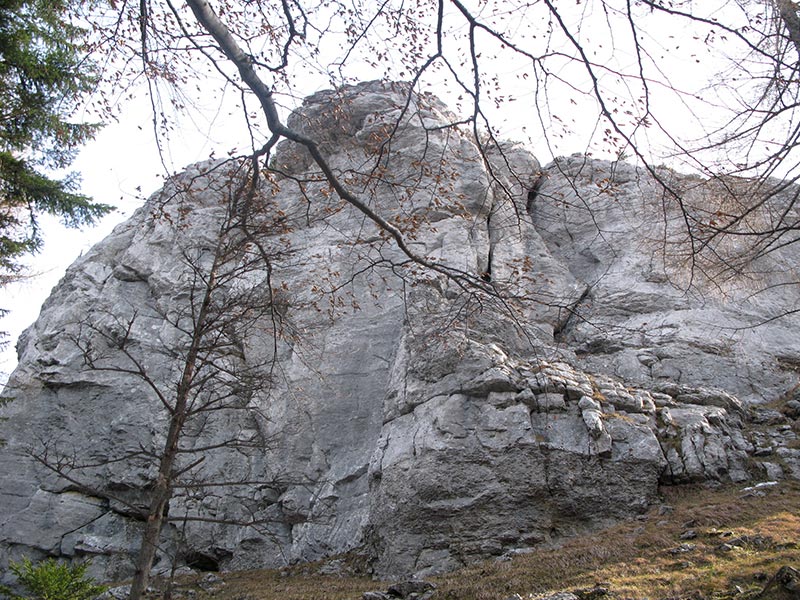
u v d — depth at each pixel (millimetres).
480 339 16953
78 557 18484
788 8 8180
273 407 18812
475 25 7293
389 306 19516
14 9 14648
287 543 17094
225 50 7414
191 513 18016
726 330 19016
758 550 10844
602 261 21391
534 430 14750
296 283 20047
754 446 15695
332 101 9453
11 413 21016
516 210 9023
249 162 8734
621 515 13930
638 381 17984
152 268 23281
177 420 9859
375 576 14125
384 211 20688
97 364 21656
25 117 15000
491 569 12305
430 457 14453
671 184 9898
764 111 8477
